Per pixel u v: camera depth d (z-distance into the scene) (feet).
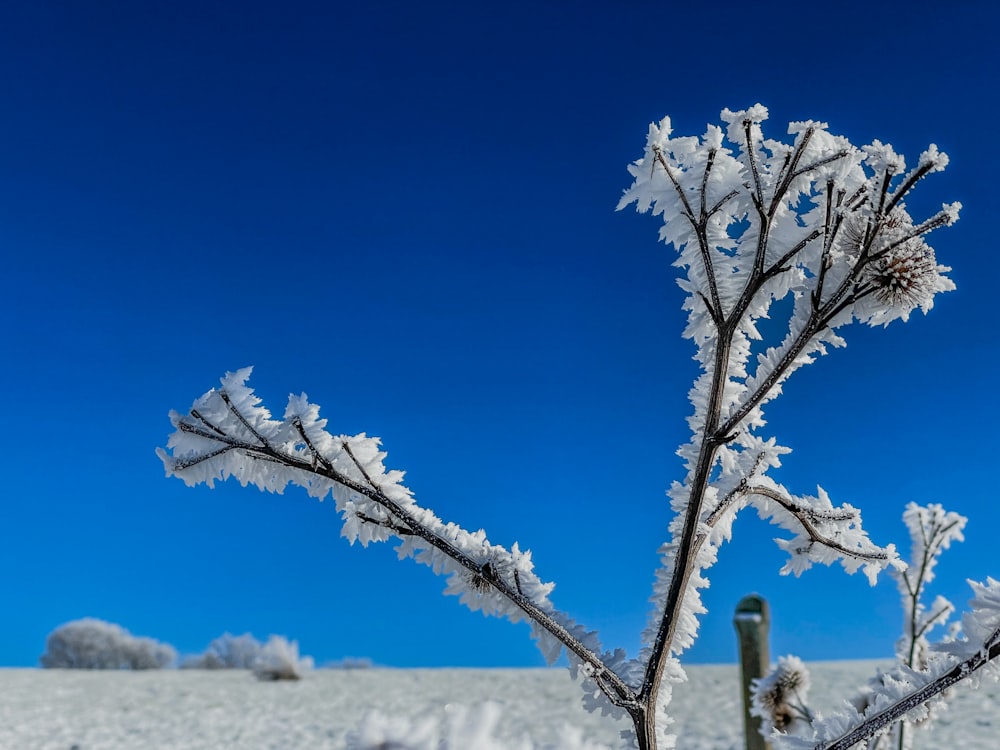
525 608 1.93
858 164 1.88
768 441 2.13
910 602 2.98
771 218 1.84
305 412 1.94
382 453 1.98
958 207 1.78
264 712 11.13
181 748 8.97
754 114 1.83
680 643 1.99
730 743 8.32
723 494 2.08
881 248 1.83
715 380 1.88
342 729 9.87
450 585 1.98
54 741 9.27
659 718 1.97
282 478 1.94
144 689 13.21
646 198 1.94
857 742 1.85
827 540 2.13
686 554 1.89
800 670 3.23
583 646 1.93
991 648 1.80
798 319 1.93
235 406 1.93
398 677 14.35
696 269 1.95
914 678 1.88
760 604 4.73
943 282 1.86
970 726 7.53
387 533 1.98
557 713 10.34
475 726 0.69
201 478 1.92
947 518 2.94
